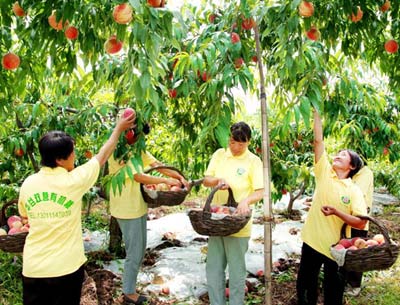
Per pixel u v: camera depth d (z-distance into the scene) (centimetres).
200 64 261
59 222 227
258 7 249
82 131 387
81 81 319
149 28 185
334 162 303
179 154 427
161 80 324
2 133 370
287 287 376
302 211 659
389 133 523
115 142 253
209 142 400
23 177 432
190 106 395
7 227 294
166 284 383
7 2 218
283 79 272
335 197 282
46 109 382
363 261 251
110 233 457
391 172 649
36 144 394
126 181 330
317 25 257
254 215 646
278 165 429
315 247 292
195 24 359
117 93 337
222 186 278
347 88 319
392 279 404
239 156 310
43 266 224
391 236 557
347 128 466
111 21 209
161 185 363
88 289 338
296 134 497
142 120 292
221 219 262
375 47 320
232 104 268
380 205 743
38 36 239
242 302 304
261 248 483
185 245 495
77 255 235
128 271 340
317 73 261
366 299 362
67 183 229
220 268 306
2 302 342
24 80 293
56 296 229
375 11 271
